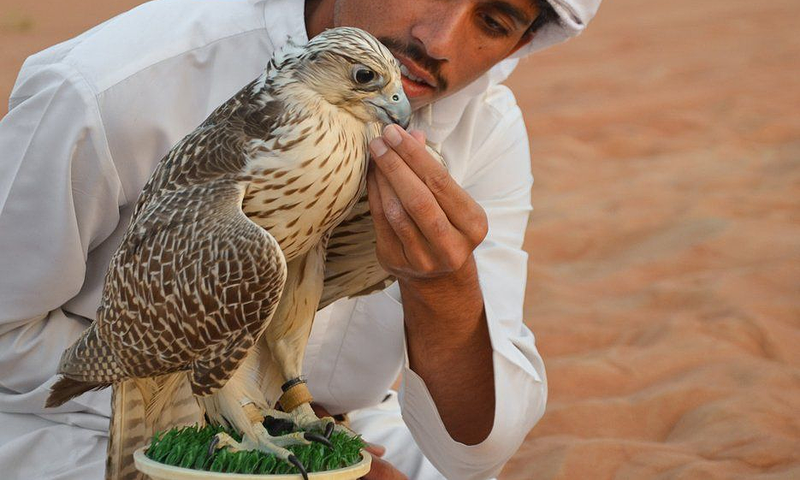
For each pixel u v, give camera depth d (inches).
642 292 333.7
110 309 103.5
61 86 128.0
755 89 701.3
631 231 404.5
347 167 100.8
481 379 122.6
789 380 259.0
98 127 127.3
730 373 263.9
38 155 127.3
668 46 933.2
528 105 689.6
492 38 123.7
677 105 661.9
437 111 140.3
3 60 745.6
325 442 97.3
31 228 128.4
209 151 101.4
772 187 455.5
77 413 136.4
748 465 214.4
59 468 132.3
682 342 285.6
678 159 527.2
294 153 98.5
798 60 807.1
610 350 284.5
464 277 110.6
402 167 98.8
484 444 122.8
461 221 102.8
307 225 101.4
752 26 1011.3
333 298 118.1
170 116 132.4
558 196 464.4
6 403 136.3
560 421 242.2
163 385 112.5
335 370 146.3
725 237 378.3
